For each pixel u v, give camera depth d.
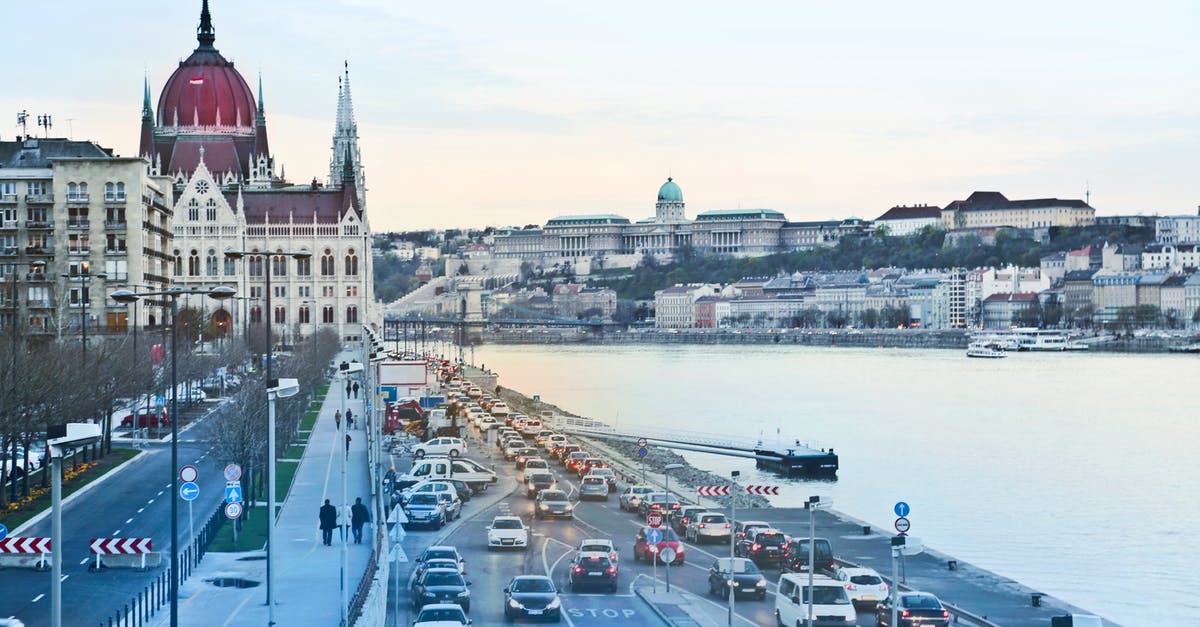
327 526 130.50
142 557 117.44
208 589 110.38
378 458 170.25
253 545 130.75
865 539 161.12
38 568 117.25
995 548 175.12
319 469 190.62
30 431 156.75
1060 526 191.62
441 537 145.75
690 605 112.25
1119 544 177.88
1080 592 149.00
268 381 100.88
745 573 117.44
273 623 95.81
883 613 104.31
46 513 146.38
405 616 105.00
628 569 130.38
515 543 137.75
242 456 157.38
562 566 129.38
